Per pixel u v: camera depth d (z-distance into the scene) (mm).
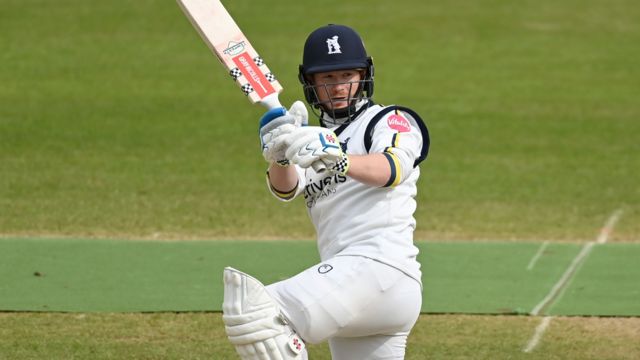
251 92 15500
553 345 23359
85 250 30859
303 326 15203
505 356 22641
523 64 62500
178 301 26188
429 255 30906
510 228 34281
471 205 37312
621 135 48375
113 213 35562
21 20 68438
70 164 42500
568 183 40531
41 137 46750
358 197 15727
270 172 16453
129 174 41156
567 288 27656
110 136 47250
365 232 15602
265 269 29156
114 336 23641
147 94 54906
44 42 64000
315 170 14703
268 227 34156
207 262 29828
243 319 14984
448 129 49125
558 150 45750
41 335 23594
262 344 15055
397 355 16266
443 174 41781
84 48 63125
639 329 24484
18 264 29234
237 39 15758
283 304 15289
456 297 26812
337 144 14609
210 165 42844
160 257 30266
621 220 35438
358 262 15336
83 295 26594
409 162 15422
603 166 43188
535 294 27109
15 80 56781
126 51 62938
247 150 45406
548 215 36031
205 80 57906
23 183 39406
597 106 53781
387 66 61219
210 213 35812
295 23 69688
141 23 68750
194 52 63344
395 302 15484
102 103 53000
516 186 40031
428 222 35000
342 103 16172
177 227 33969
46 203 36656
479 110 52750
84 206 36375
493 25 71125
